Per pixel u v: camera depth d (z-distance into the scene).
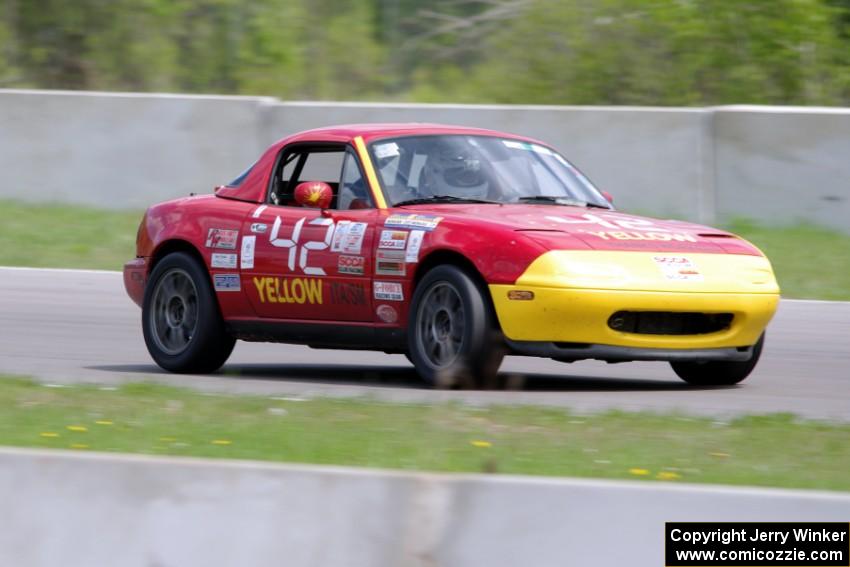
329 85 86.19
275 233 30.19
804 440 21.27
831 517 12.89
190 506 13.89
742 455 20.03
